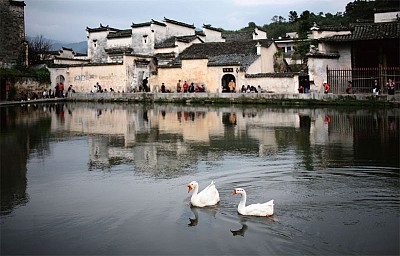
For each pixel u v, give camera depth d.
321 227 9.35
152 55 60.31
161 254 8.32
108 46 67.00
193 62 52.03
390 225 9.39
